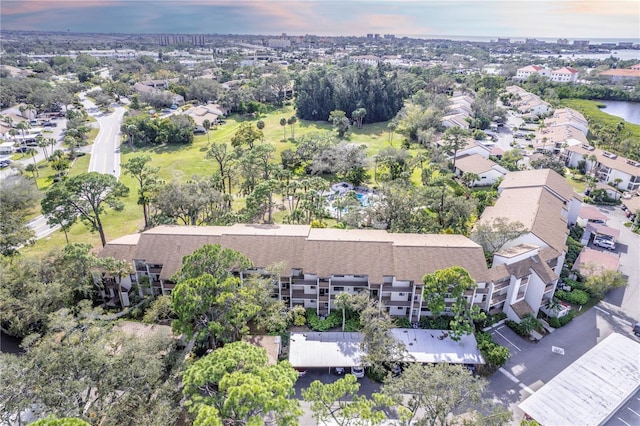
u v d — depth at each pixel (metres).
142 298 51.78
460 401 32.47
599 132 124.56
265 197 67.69
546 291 51.41
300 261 49.66
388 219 64.38
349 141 125.25
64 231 67.25
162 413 30.38
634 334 48.75
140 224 74.62
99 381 33.84
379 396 32.03
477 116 143.12
